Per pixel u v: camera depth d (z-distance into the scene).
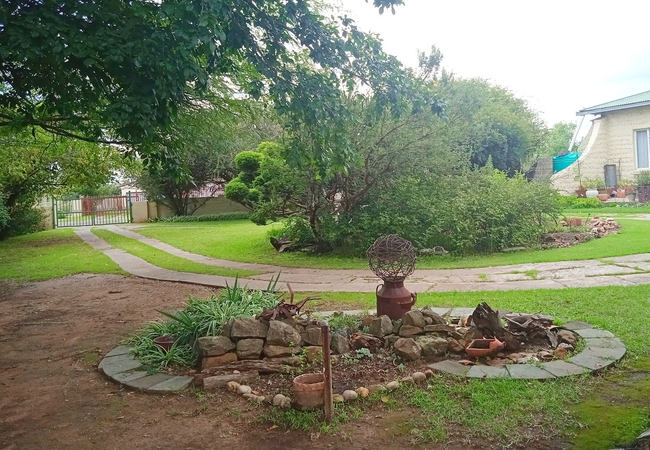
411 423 3.41
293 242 13.88
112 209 32.88
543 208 12.89
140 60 4.69
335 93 5.88
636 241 11.16
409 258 5.49
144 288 9.72
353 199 12.82
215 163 27.11
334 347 4.78
